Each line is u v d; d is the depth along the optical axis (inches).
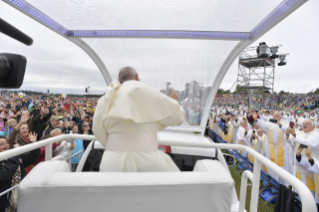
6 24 20.3
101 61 119.7
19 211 37.7
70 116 233.5
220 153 85.4
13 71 25.0
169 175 41.5
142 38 96.5
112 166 47.5
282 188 111.0
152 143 51.3
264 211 147.7
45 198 37.5
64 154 140.7
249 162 230.2
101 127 54.7
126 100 47.2
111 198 38.4
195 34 93.5
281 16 70.0
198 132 130.2
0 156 44.4
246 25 85.7
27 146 53.7
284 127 171.0
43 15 78.8
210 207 41.0
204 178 41.4
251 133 224.5
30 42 26.0
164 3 73.2
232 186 41.3
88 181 38.4
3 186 94.4
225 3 72.3
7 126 159.5
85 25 89.0
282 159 173.3
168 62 118.6
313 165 132.5
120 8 76.4
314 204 35.9
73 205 38.1
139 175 40.9
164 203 39.8
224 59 113.7
